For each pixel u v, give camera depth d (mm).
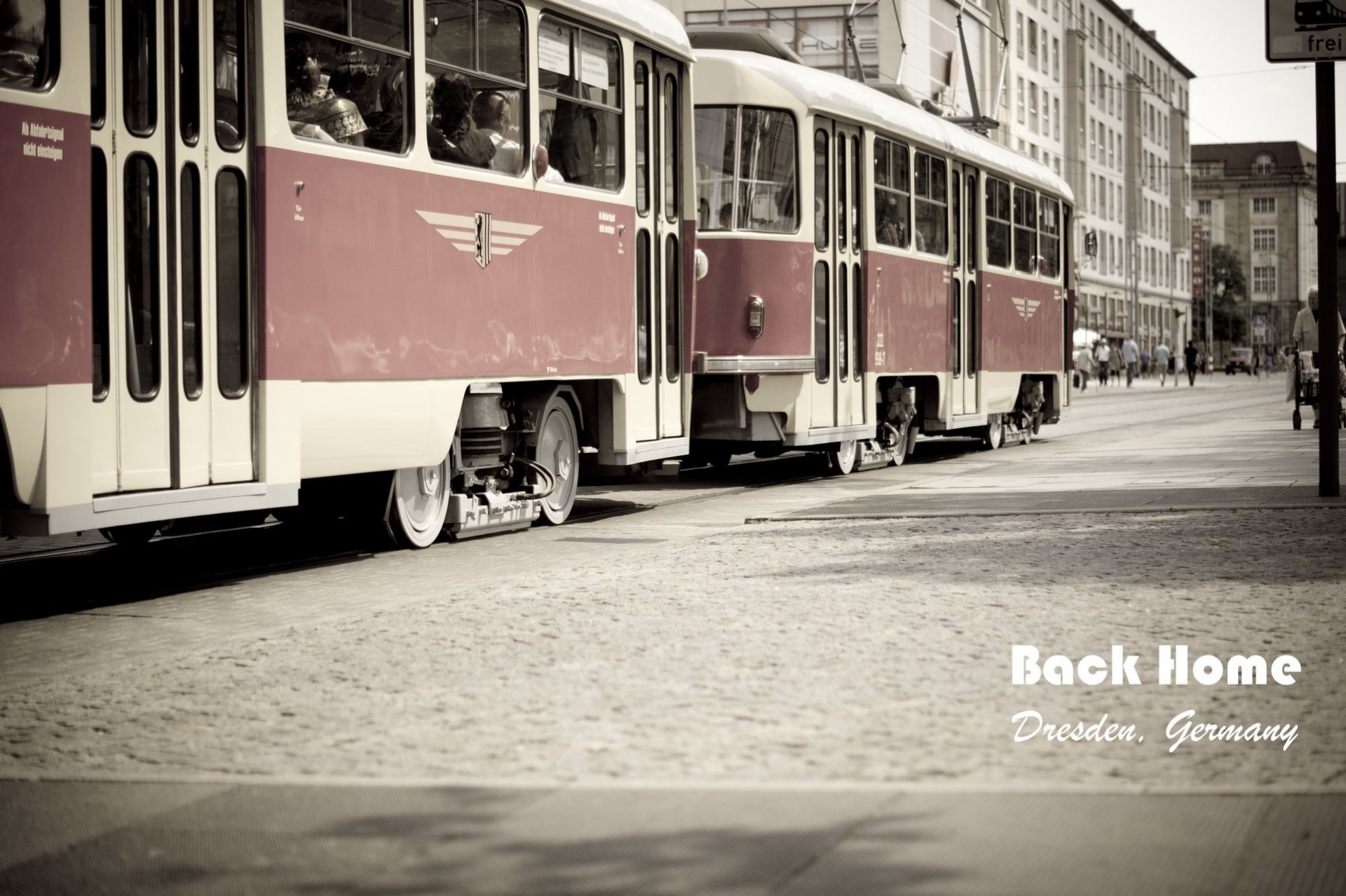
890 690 5852
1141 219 95875
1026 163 22953
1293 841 4074
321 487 10828
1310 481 14008
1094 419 32250
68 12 7711
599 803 4527
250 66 8938
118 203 8094
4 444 7555
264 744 5359
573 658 6590
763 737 5215
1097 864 3916
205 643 7578
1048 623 7039
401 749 5223
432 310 10414
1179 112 103625
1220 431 24844
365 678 6340
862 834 4180
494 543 11484
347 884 3936
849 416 17000
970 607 7508
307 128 9297
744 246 15211
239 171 8867
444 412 10594
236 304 8852
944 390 19578
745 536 10812
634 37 12984
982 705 5605
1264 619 7020
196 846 4277
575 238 12109
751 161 15344
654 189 13461
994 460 19578
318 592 9164
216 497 8594
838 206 16641
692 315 13906
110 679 6508
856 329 17156
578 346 12164
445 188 10539
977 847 4062
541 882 3887
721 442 17203
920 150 18734
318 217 9359
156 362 8305
